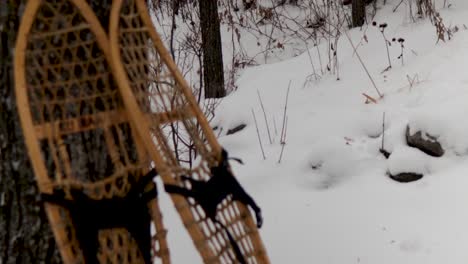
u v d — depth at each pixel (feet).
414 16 22.29
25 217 8.04
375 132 14.79
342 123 15.38
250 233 8.48
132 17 8.32
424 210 11.50
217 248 8.38
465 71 15.84
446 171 12.55
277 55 26.40
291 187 13.48
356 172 13.51
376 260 10.37
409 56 18.63
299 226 11.76
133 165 8.11
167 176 7.52
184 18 27.76
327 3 27.45
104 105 8.04
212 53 21.30
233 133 18.21
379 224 11.33
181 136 17.42
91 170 8.13
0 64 7.68
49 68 7.67
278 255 10.98
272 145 15.72
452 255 10.08
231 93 21.29
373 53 19.83
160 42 8.56
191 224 7.50
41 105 7.62
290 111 17.42
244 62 25.49
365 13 24.36
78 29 7.72
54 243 8.20
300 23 28.27
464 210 11.20
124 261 7.97
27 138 7.29
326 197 12.68
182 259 11.21
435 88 15.19
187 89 8.59
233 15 29.76
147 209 7.96
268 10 28.58
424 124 13.29
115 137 8.21
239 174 14.74
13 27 7.64
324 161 13.89
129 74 8.02
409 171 12.80
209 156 8.43
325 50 21.98
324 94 17.99
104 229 7.72
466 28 18.79
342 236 11.20
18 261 8.13
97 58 7.95
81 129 7.84
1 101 7.74
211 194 7.96
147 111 8.23
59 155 7.90
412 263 10.11
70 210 7.44
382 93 16.48
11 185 7.93
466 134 12.93
